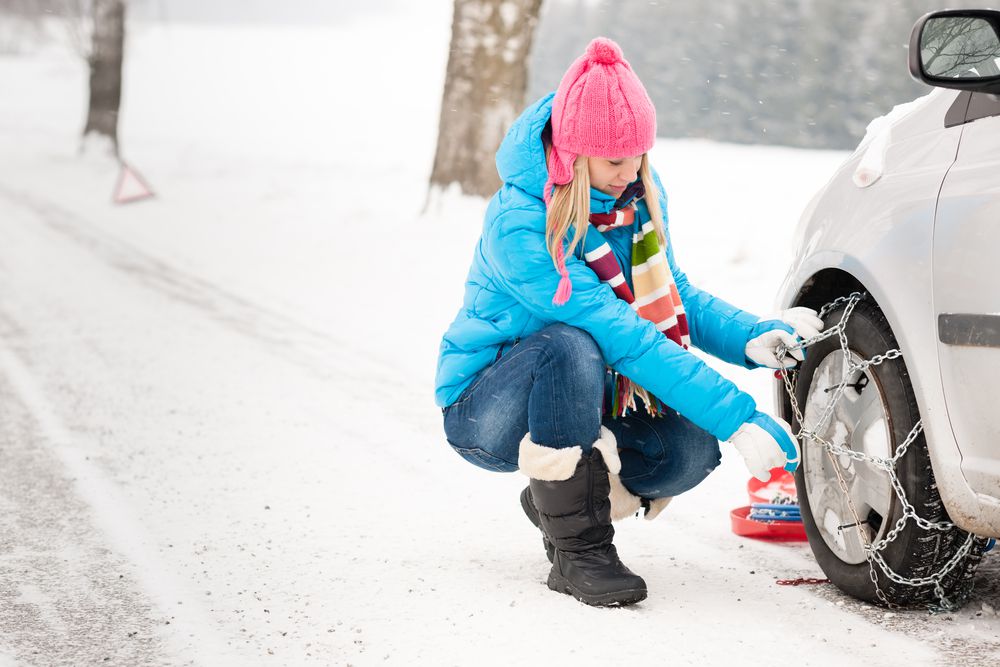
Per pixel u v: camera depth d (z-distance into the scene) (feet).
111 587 10.18
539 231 8.98
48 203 57.88
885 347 8.54
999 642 8.14
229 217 47.37
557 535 9.37
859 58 143.02
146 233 44.47
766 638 8.41
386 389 19.02
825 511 9.48
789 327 9.44
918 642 8.20
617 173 8.83
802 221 10.30
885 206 8.75
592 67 8.57
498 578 10.07
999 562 10.00
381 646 8.52
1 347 23.25
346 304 27.84
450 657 8.23
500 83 37.50
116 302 28.71
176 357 21.90
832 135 146.51
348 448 15.24
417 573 10.25
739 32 153.99
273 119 121.29
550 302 9.03
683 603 9.29
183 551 11.16
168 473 14.19
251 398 18.43
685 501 12.64
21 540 11.69
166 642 8.84
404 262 32.81
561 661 8.07
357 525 11.91
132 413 17.54
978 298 7.55
